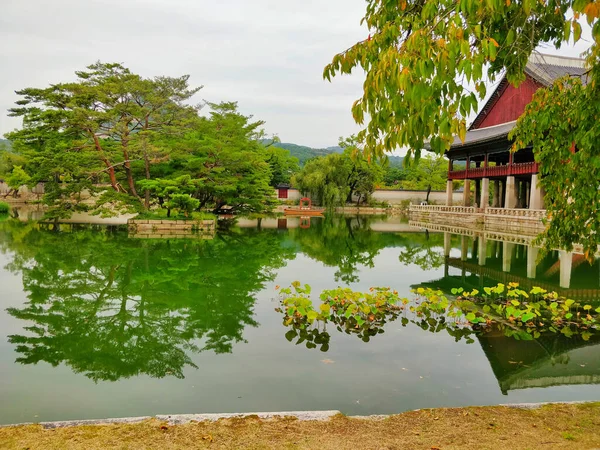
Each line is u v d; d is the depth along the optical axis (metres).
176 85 33.22
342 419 4.60
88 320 9.95
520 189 46.88
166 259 18.33
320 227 37.94
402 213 67.06
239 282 14.14
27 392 6.30
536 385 6.66
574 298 12.71
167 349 8.13
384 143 3.73
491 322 10.05
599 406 4.90
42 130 27.69
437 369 7.23
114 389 6.42
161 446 3.96
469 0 3.18
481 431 4.27
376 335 9.02
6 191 66.81
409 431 4.30
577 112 4.77
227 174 35.56
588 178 4.89
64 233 27.30
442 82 3.24
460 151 44.69
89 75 29.44
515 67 4.68
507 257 20.73
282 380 6.71
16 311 10.57
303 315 10.17
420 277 15.68
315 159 64.06
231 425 4.42
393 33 4.09
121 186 30.58
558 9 4.41
